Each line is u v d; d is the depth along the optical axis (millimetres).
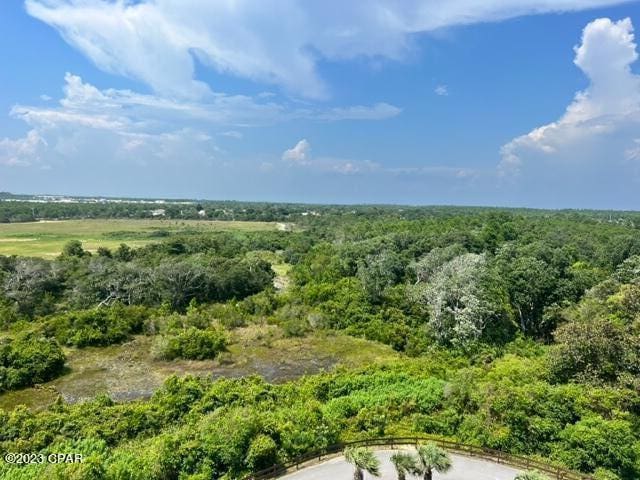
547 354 35594
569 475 22672
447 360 41906
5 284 53938
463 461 24203
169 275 59719
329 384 33562
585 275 55000
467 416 27578
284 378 39750
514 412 26500
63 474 19953
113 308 51250
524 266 53312
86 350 45188
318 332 50938
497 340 46500
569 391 28016
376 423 27828
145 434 27312
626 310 38250
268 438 23578
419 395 30375
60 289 57875
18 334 43500
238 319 54062
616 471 23406
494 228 85688
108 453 24438
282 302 58594
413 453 23219
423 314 51656
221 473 22453
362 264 64062
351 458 20875
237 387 32094
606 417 26781
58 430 26797
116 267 60625
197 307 57375
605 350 30953
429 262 60812
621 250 69312
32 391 36219
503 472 23125
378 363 39531
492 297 48969
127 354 44531
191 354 43781
